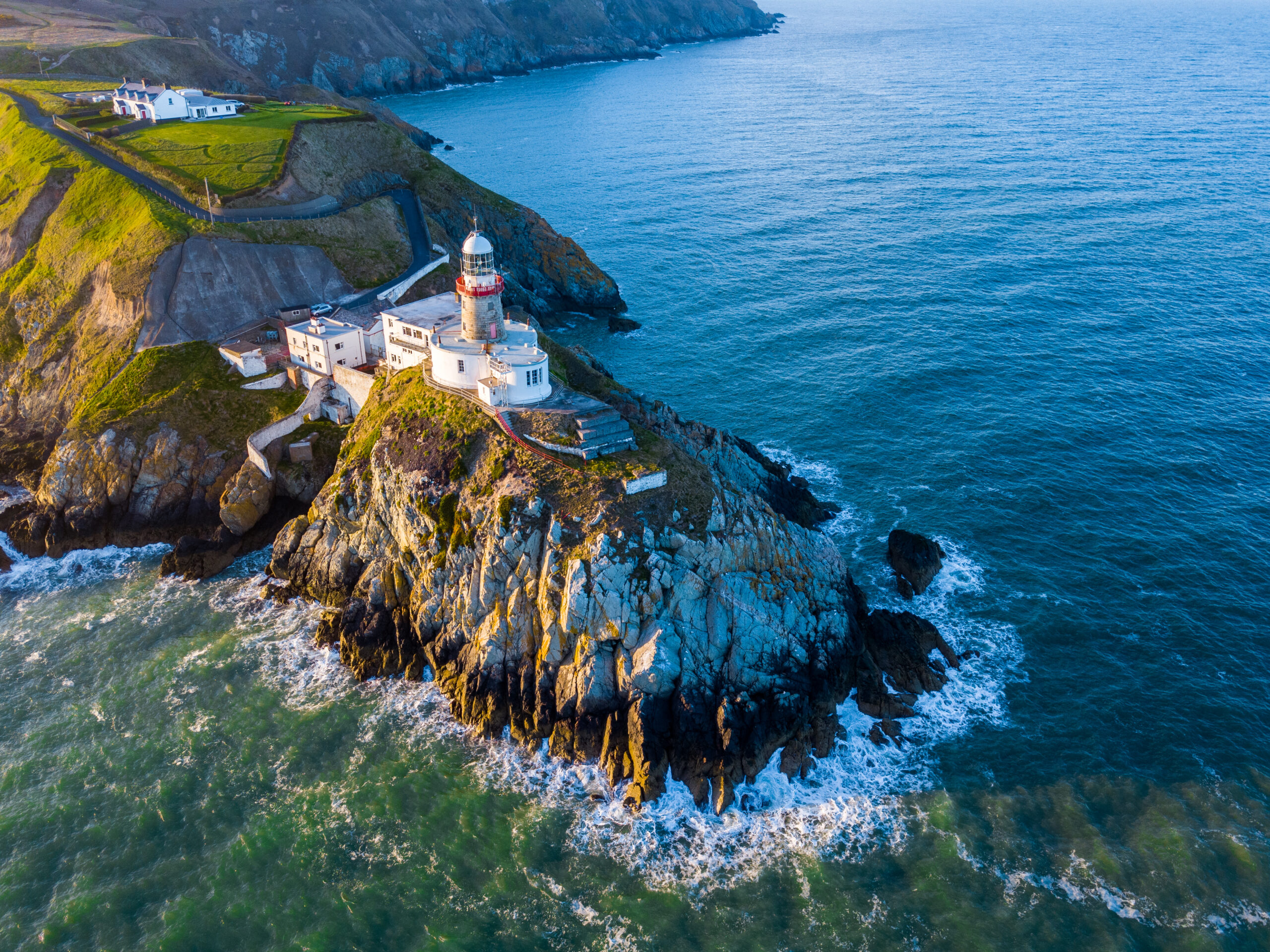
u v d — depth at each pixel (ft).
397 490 215.51
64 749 184.65
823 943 148.05
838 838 165.78
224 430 265.34
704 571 189.16
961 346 340.80
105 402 270.05
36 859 162.40
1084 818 167.53
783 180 567.18
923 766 179.52
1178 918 150.00
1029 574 228.43
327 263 328.90
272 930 150.41
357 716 192.44
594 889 157.07
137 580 237.86
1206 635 208.13
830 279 410.11
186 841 165.48
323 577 224.12
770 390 318.04
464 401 226.79
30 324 313.73
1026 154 600.39
